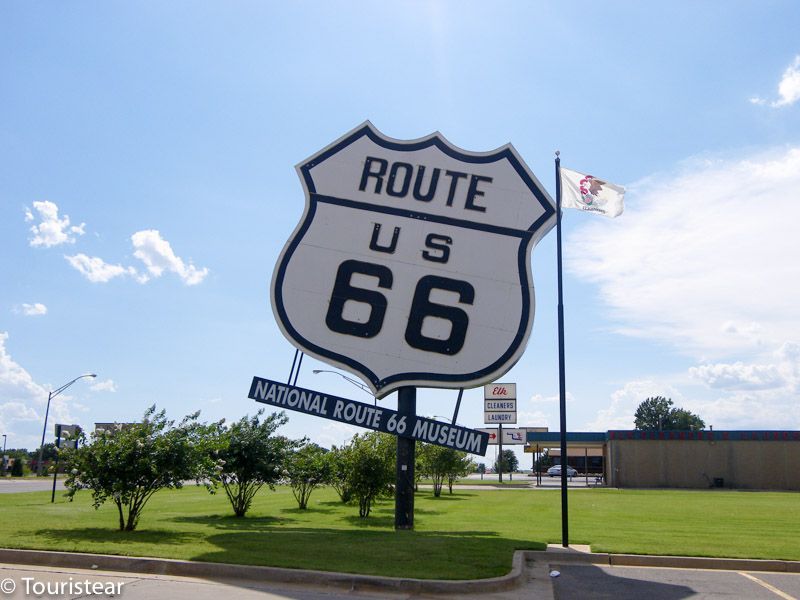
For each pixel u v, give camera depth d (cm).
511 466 12962
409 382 1847
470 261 1912
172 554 1173
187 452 1563
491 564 1209
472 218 1939
